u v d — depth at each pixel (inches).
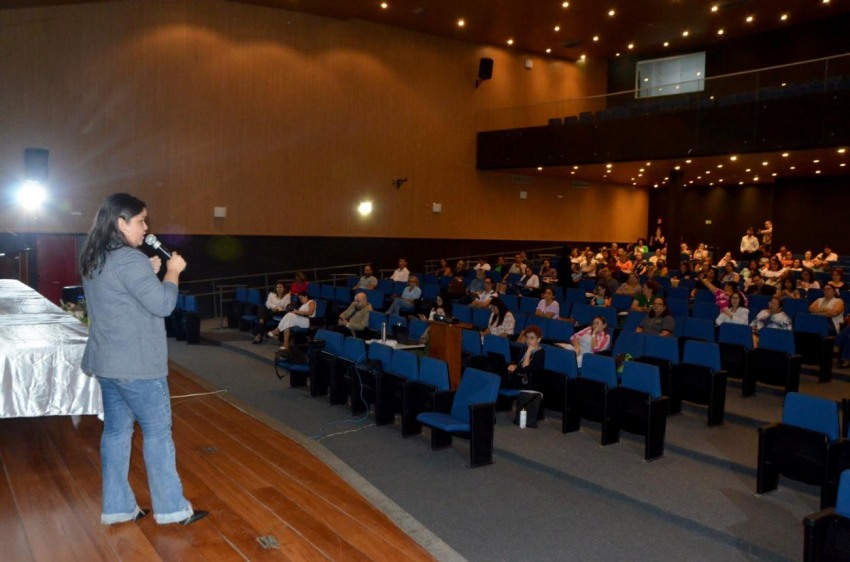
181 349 444.5
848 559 131.3
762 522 182.7
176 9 550.9
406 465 232.2
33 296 264.5
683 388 276.4
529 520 188.7
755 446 242.1
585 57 844.6
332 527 144.6
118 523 133.6
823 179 774.5
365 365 285.7
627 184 922.7
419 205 711.7
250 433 223.9
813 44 728.3
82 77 509.0
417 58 702.5
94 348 120.2
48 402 169.3
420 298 509.4
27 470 164.7
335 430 271.0
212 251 575.8
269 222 605.9
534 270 672.4
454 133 736.3
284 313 453.4
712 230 938.7
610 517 192.2
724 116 556.4
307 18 621.6
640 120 611.5
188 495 158.7
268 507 153.6
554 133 681.0
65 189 504.1
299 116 619.8
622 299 455.8
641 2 629.6
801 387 317.4
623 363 259.1
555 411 285.3
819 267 605.3
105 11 517.7
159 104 544.4
